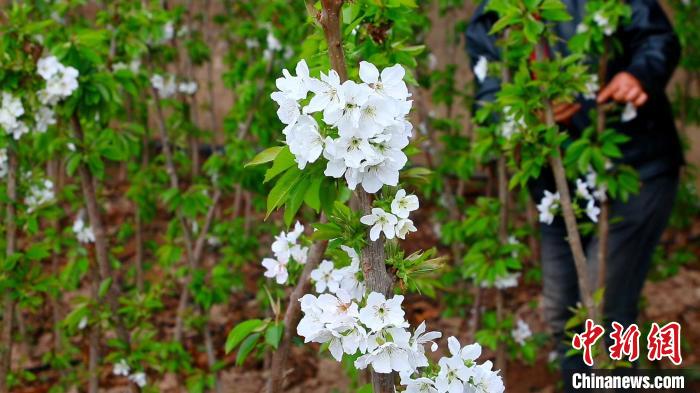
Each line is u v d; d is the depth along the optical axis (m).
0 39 2.53
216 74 6.82
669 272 4.48
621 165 2.85
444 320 4.50
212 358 3.64
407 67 2.05
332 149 1.32
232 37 5.70
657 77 2.82
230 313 4.59
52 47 2.78
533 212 4.60
